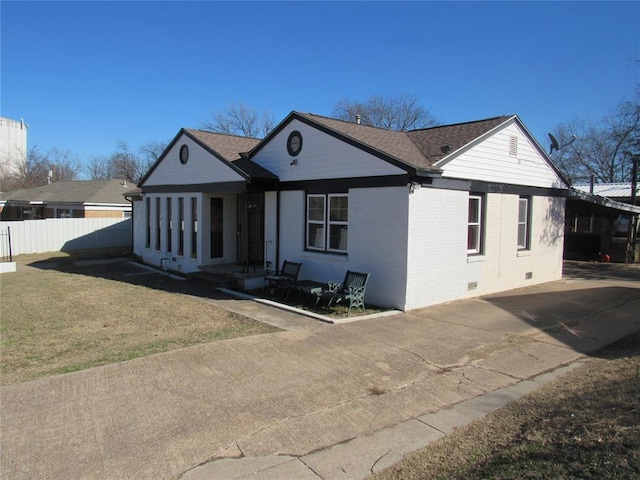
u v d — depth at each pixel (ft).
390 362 21.94
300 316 31.48
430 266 34.45
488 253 40.16
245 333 26.84
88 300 37.88
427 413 16.52
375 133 41.04
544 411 16.16
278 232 43.57
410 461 13.33
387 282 33.88
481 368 21.26
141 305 35.53
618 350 23.99
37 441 14.24
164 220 58.39
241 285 42.29
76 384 18.83
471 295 38.47
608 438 13.00
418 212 33.12
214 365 21.21
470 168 37.42
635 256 70.13
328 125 38.50
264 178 42.34
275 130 43.16
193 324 29.25
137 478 12.44
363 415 16.31
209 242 50.90
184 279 49.67
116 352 23.21
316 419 15.98
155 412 16.35
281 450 13.96
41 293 41.65
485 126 40.16
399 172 32.58
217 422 15.67
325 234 39.32
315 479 12.48
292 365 21.34
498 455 13.23
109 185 109.81
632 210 59.16
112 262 66.64
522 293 41.06
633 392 16.49
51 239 84.12
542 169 46.16
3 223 78.43
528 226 45.62
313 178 39.58
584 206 73.46
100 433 14.80
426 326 28.78
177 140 54.39
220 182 46.11
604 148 131.75
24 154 213.87
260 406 16.96
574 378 19.70
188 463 13.21
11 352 23.35
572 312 32.94
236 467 13.05
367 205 35.09
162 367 20.86
